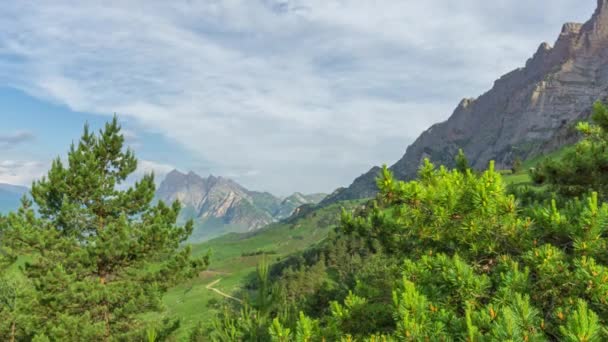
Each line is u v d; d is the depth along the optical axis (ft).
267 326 28.96
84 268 74.43
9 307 84.48
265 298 29.91
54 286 69.26
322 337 23.63
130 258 78.54
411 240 32.99
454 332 20.40
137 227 82.74
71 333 68.08
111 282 78.48
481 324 19.54
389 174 28.48
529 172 43.06
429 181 30.76
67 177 78.43
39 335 71.56
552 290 21.52
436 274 24.11
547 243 24.22
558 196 37.06
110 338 73.20
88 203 81.10
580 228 22.89
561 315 19.40
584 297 20.85
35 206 79.77
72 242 77.41
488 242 25.62
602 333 16.85
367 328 26.48
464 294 22.20
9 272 92.02
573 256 22.98
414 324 19.89
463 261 24.49
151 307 77.46
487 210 24.77
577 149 39.58
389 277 31.83
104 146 84.07
